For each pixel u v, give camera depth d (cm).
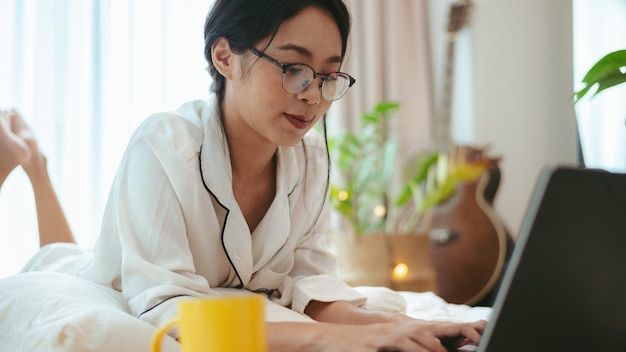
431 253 348
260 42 119
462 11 367
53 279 122
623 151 376
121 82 316
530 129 387
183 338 58
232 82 129
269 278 144
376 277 282
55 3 306
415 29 385
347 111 371
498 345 71
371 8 376
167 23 325
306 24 118
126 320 105
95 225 310
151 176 122
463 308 176
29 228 298
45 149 304
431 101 391
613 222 76
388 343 92
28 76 303
